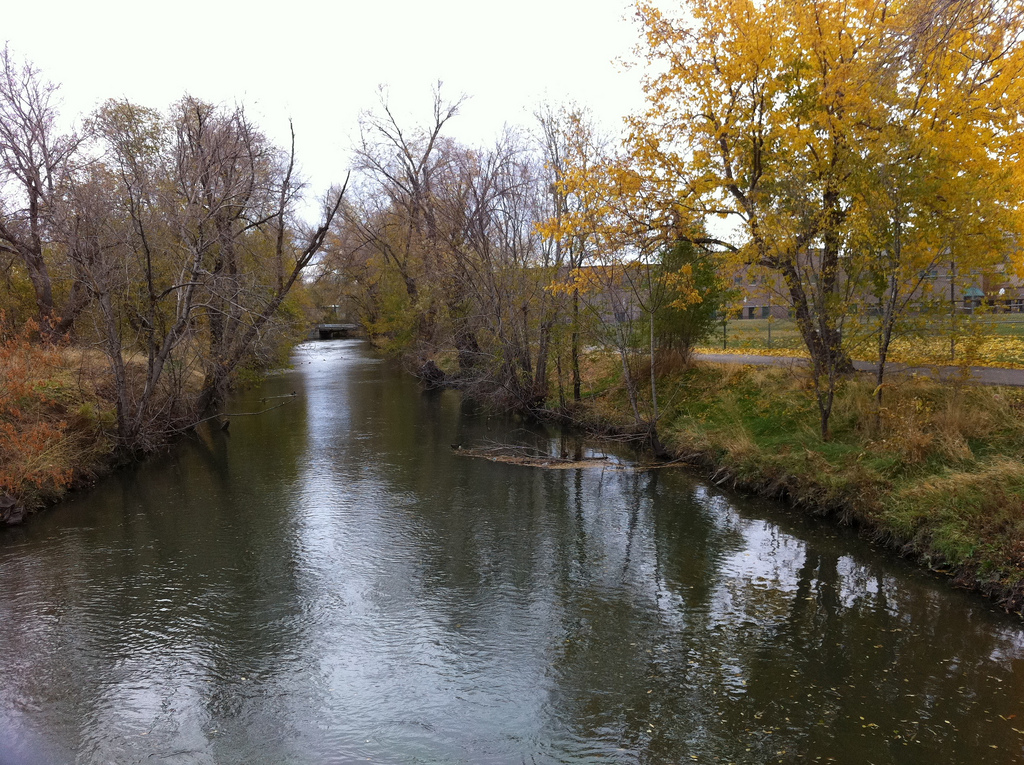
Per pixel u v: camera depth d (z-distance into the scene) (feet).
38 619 28.35
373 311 150.10
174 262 62.64
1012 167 36.01
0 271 78.84
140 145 78.89
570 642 25.58
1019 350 52.54
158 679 23.56
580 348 69.10
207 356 69.05
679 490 45.19
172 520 41.63
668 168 47.55
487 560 34.12
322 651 25.29
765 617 26.99
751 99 45.83
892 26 34.22
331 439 65.98
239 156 68.69
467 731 20.29
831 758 18.56
